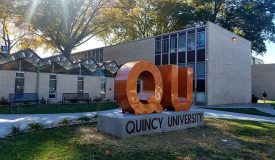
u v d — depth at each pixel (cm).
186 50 2944
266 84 4559
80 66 2905
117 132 989
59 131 1064
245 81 3381
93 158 741
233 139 1058
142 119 1042
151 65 1164
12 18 3316
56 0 3164
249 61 3500
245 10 4338
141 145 887
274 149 952
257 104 3262
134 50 3603
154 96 1166
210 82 2733
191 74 1384
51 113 1766
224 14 4584
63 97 2628
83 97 2817
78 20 3691
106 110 2047
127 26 3756
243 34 4459
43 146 845
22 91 2436
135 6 3684
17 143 874
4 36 4516
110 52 4038
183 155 807
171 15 4372
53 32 3506
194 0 4412
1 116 1566
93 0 3534
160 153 812
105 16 3594
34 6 3097
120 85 1091
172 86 1248
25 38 4200
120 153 792
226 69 2991
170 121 1162
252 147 959
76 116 1612
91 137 970
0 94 2288
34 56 2433
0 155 743
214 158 799
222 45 2938
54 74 2681
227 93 2992
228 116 1872
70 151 797
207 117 1672
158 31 4906
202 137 1057
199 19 4384
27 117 1539
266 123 1580
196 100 2809
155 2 4316
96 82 3088
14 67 2378
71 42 3584
